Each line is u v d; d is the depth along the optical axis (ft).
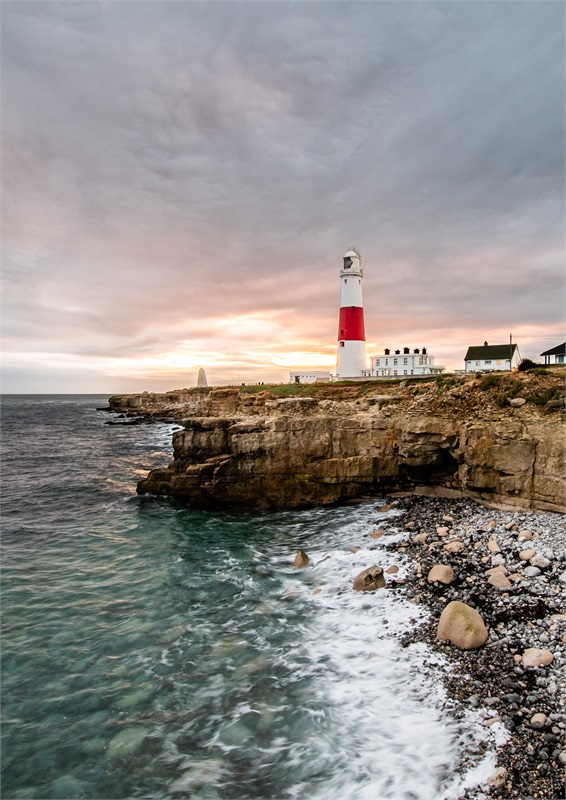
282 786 28.68
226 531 78.18
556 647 37.22
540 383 79.92
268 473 89.30
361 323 213.05
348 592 51.70
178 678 39.40
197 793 28.76
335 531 74.28
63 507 97.66
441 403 83.61
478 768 27.73
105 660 42.39
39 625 48.65
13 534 79.61
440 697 33.99
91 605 52.95
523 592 46.26
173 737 33.19
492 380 83.51
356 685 36.50
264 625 46.78
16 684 39.32
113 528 82.17
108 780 30.14
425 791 26.96
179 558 66.54
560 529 58.85
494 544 57.11
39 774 30.78
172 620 49.03
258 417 97.76
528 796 25.50
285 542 71.56
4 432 271.28
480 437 74.95
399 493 87.61
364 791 27.63
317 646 42.27
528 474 69.36
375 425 88.69
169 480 98.68
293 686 37.29
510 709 31.83
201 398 337.31
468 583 49.75
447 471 84.07
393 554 60.64
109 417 413.18
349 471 87.10
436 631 41.91
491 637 39.96
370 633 43.24
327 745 31.27
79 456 173.78
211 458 93.86
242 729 33.40
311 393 166.81
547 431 68.85
